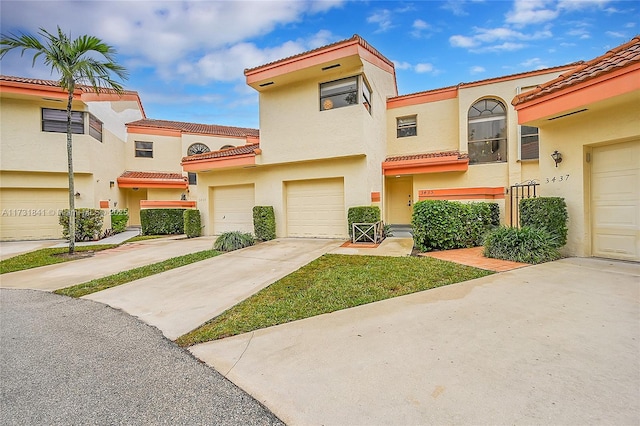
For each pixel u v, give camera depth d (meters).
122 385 2.87
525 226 7.26
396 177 16.06
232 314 4.57
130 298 5.64
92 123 15.93
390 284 5.48
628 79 5.38
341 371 2.86
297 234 12.31
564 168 7.23
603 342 3.11
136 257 9.64
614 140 6.37
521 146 13.05
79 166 14.74
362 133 10.48
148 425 2.31
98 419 2.40
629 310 3.87
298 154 11.52
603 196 6.81
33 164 13.98
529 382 2.52
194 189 22.34
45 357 3.47
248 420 2.32
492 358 2.90
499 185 13.36
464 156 13.23
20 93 13.15
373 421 2.20
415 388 2.53
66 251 10.80
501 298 4.47
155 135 21.95
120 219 17.64
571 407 2.21
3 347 3.75
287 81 11.54
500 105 13.68
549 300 4.29
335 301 4.81
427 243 8.48
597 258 6.77
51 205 14.88
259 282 6.26
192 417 2.38
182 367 3.17
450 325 3.68
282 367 3.02
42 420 2.41
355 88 10.67
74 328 4.32
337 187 11.60
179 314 4.75
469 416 2.17
